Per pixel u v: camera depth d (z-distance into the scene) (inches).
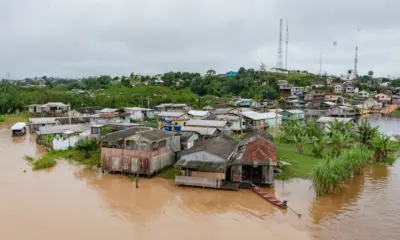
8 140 2256.4
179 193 1175.6
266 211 1021.2
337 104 4195.4
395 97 5433.1
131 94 4544.8
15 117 3457.2
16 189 1213.7
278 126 2642.7
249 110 3191.4
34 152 1866.4
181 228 916.6
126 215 1000.2
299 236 868.6
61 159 1665.8
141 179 1325.0
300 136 1807.3
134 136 1366.9
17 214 991.6
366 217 979.3
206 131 1784.0
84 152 1749.5
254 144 1434.5
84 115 3088.1
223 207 1055.0
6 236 857.5
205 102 4387.3
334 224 935.0
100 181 1309.1
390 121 3663.9
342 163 1202.0
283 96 5083.7
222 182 1219.9
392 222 946.7
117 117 2770.7
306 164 1508.4
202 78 6338.6
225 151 1327.5
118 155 1376.7
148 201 1108.5
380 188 1234.6
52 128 2165.4
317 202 1087.0
